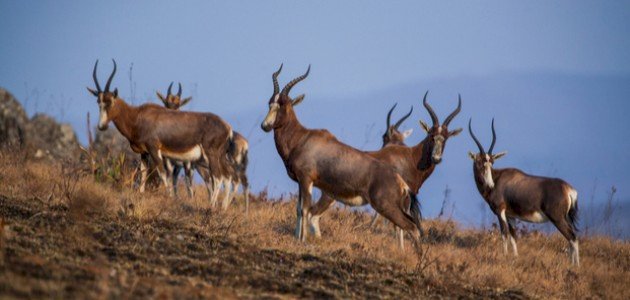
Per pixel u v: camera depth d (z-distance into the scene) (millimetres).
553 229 73125
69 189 55656
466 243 67500
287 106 55250
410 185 60219
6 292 30672
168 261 41688
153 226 48562
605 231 71438
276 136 55688
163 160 68438
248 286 39688
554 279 55812
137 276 37438
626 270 64000
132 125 66688
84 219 46375
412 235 52156
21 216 46438
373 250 52906
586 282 55969
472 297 46156
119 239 44312
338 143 54219
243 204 70500
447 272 48688
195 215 54625
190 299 34469
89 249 41250
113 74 66312
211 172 65688
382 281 45469
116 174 66438
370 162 53094
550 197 61969
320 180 54000
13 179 59781
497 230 70250
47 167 70812
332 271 45469
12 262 35594
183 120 66375
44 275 34406
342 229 59969
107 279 35156
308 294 40156
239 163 68375
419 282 46500
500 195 64000
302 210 53719
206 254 44344
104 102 65000
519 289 50094
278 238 51562
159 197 61500
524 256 62531
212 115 66875
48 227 44312
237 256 45031
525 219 63500
